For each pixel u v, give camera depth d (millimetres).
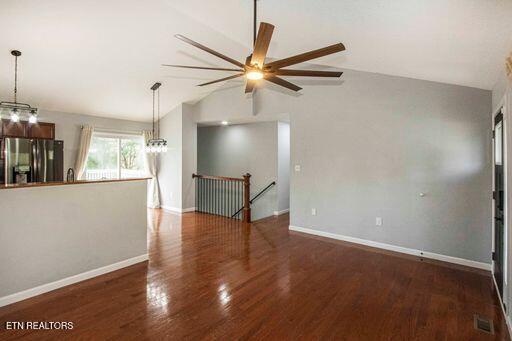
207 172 8109
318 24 2672
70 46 3764
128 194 3416
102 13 3287
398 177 3926
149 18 3531
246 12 3029
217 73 5332
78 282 2938
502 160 2676
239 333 2102
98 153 6566
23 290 2566
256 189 6996
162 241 4410
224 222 5711
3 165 4785
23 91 4773
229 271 3250
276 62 2283
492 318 2342
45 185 2699
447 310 2459
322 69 4465
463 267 3404
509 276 2180
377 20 2186
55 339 2002
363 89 4191
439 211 3625
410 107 3797
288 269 3320
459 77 3070
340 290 2805
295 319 2293
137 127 7141
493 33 1867
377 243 4133
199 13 3430
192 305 2488
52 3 2990
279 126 6621
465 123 3418
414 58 2822
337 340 2039
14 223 2516
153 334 2076
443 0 1638
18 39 3461
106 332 2092
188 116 6676
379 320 2297
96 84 4977
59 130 5789
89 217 3053
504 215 2512
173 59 4602
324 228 4680
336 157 4496
